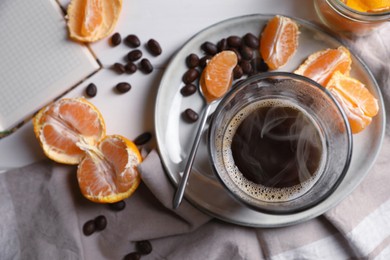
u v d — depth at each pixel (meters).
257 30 0.45
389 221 0.45
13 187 0.46
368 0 0.43
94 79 0.47
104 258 0.46
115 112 0.46
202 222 0.45
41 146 0.45
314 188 0.41
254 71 0.46
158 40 0.47
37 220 0.46
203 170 0.44
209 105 0.44
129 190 0.44
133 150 0.44
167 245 0.46
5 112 0.47
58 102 0.44
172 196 0.44
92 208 0.46
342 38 0.46
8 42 0.47
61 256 0.46
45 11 0.46
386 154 0.46
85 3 0.46
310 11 0.47
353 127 0.43
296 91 0.42
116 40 0.46
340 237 0.46
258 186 0.41
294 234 0.45
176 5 0.47
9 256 0.46
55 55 0.47
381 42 0.46
